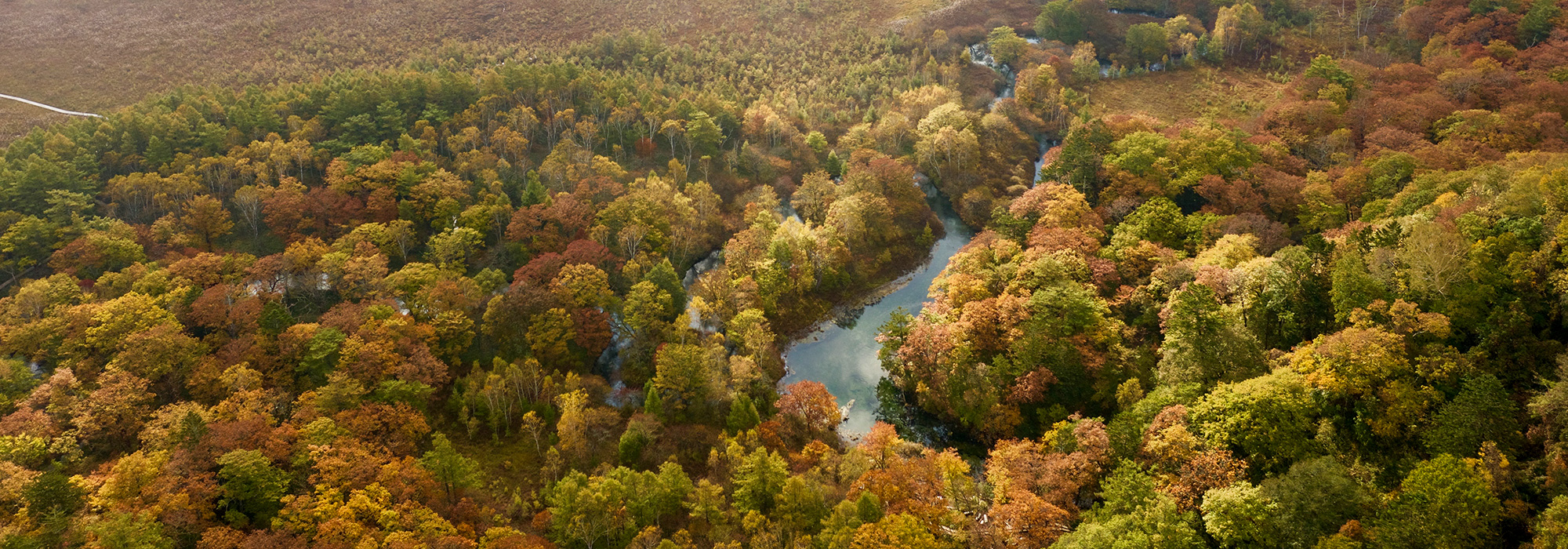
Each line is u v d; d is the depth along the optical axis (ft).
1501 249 357.82
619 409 453.17
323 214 572.51
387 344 435.94
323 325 460.55
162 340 428.56
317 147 646.74
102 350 442.50
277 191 580.71
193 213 558.97
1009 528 320.50
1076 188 595.88
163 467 347.77
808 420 437.99
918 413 459.73
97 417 391.86
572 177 623.77
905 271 606.55
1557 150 540.11
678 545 325.83
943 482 359.46
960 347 435.94
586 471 403.54
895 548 302.25
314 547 309.83
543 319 470.39
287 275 517.55
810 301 563.48
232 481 340.18
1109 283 475.31
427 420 425.69
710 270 594.65
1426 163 530.27
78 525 310.24
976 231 651.66
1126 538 292.20
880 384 486.38
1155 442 331.16
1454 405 302.04
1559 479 268.00
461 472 368.68
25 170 572.51
